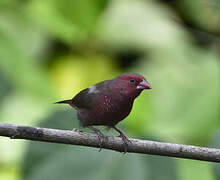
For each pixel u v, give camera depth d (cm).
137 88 949
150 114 1191
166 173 934
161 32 1330
